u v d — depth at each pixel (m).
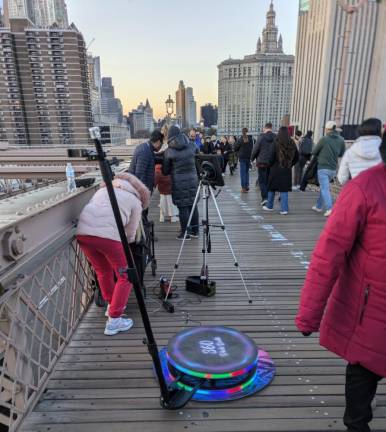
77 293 2.80
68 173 2.68
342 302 1.37
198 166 3.29
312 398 1.94
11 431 1.65
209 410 1.86
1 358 1.77
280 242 5.02
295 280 3.63
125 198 2.46
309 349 2.41
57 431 1.72
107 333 2.59
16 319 1.72
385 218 1.18
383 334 1.25
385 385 2.04
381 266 1.22
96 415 1.82
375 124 3.95
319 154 6.37
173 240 5.13
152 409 1.86
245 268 3.98
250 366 2.01
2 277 1.60
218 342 2.26
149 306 3.05
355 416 1.46
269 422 1.77
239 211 7.18
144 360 2.29
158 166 5.93
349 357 1.34
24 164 8.74
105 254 2.44
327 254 1.31
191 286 3.32
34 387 1.90
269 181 6.79
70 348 2.43
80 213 2.60
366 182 1.24
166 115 10.44
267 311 2.96
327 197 6.48
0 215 1.76
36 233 1.97
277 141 6.42
